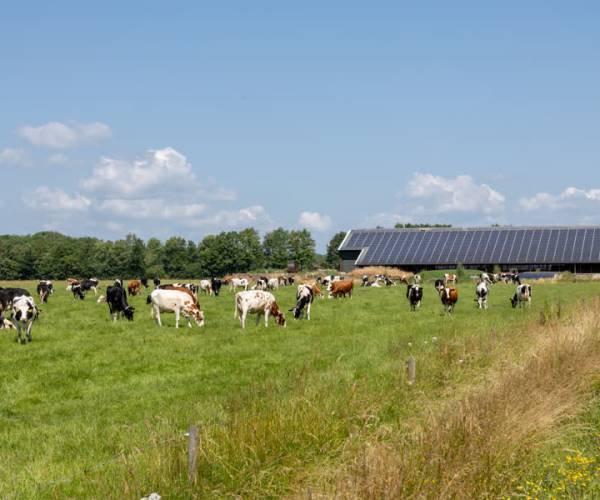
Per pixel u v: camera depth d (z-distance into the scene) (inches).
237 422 418.3
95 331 941.8
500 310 1373.0
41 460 410.0
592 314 753.6
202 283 1982.0
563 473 337.4
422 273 3139.8
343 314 1245.7
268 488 354.3
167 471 358.6
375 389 539.2
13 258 5733.3
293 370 659.4
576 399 455.2
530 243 3695.9
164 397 581.9
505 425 382.6
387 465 328.8
